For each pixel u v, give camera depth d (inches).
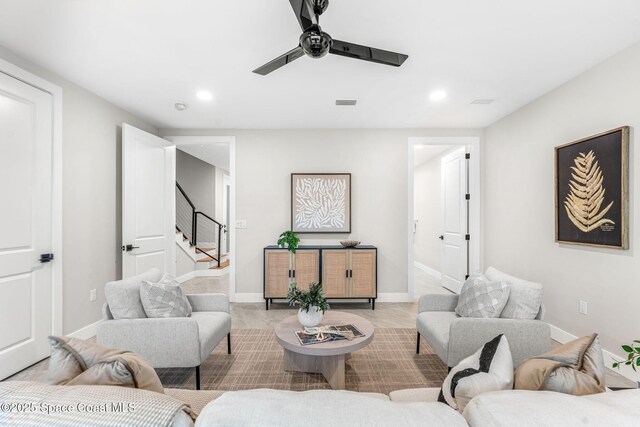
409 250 169.2
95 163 120.5
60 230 103.3
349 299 162.6
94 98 120.0
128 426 24.8
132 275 131.2
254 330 127.5
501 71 102.1
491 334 75.4
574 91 106.3
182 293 93.5
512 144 142.1
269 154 170.1
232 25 77.5
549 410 25.2
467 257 172.7
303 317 87.7
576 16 73.6
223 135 169.6
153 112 141.4
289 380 87.2
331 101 128.6
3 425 24.5
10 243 88.1
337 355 79.4
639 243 84.5
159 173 151.4
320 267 157.6
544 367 36.2
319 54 68.2
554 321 115.7
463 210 173.6
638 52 84.7
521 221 135.3
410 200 169.6
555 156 112.5
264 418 24.8
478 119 152.6
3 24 76.5
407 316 145.0
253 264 169.9
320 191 168.6
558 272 113.8
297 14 62.5
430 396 53.9
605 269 94.5
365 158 170.1
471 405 28.3
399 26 77.7
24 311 91.9
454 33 80.7
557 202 112.2
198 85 112.9
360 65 98.0
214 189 312.3
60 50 88.7
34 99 95.4
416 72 102.8
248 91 118.3
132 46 86.9
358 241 169.5
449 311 100.0
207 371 92.2
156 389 40.4
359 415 25.5
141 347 76.8
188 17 74.3
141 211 137.8
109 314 82.0
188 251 228.8
